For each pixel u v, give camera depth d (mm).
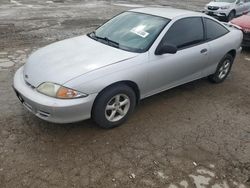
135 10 5086
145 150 3666
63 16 12539
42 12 13234
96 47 4266
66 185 3033
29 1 16656
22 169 3199
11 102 4559
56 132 3867
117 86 3826
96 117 3799
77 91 3461
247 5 15688
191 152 3703
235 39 5773
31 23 10664
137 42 4297
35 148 3539
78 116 3574
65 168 3260
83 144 3678
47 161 3342
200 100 5152
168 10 5059
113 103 3912
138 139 3877
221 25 5613
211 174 3350
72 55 4008
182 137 4008
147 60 4098
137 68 3971
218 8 14469
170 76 4574
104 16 13188
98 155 3504
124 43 4340
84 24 11062
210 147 3838
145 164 3420
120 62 3863
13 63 6309
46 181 3062
